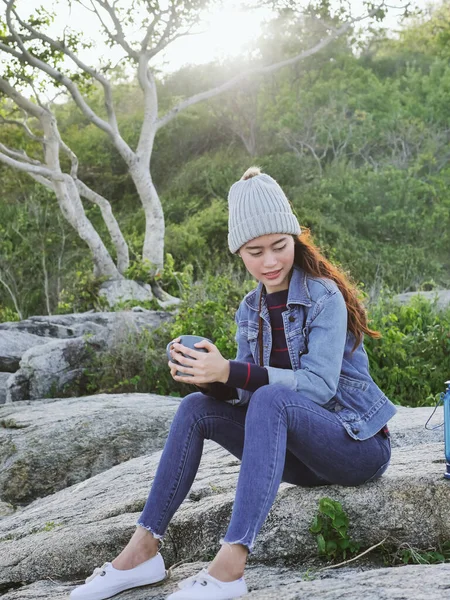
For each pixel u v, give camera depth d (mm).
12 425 6070
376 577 2432
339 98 24844
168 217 21594
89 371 8195
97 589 2711
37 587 3209
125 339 8352
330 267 2918
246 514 2469
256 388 2676
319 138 23672
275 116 25172
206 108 26469
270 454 2520
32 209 19422
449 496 2814
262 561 2977
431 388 7242
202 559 3115
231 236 2861
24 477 5441
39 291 17453
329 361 2707
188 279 12336
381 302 8812
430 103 24969
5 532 3930
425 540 2828
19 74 15156
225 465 3918
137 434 5590
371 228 19078
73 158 14672
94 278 13516
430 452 3320
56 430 5672
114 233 14477
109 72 16125
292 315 2840
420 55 29547
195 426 2814
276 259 2783
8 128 18969
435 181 21078
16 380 8148
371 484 2910
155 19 14984
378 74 28422
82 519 3674
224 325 8211
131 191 25859
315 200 19719
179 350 2691
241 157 24547
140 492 3795
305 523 2932
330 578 2664
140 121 27906
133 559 2756
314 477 2971
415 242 18812
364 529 2877
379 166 22531
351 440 2742
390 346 7414
